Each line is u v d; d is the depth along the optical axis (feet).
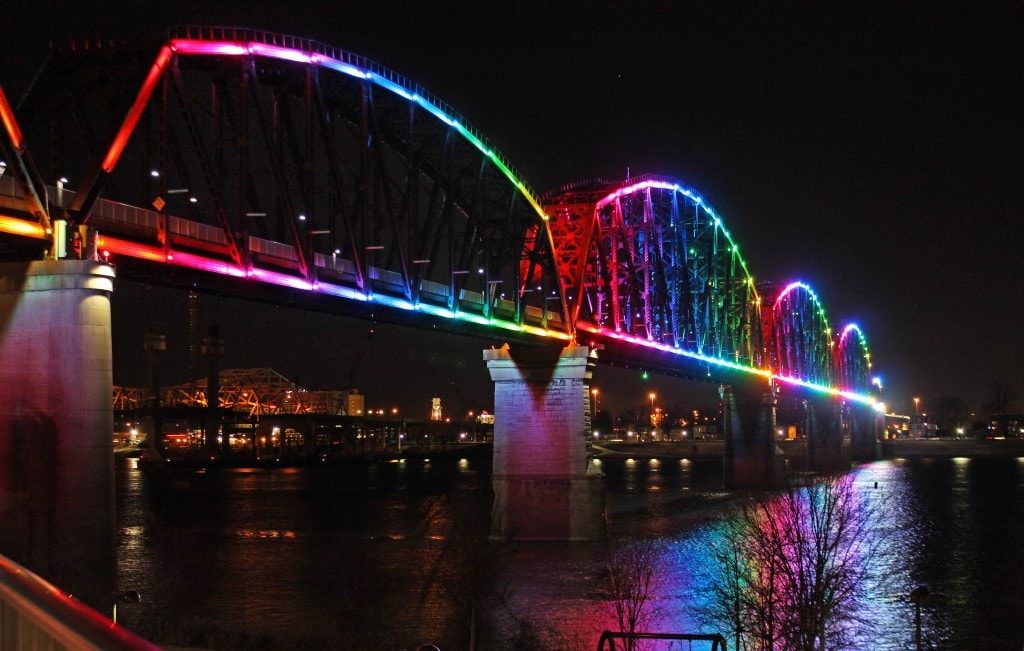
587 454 303.68
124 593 146.72
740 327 549.54
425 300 243.19
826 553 166.40
